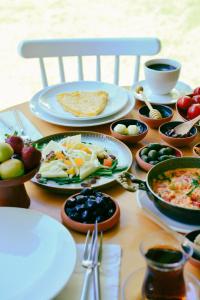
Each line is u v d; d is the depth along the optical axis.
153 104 0.89
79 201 0.57
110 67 2.34
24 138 0.77
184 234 0.53
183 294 0.42
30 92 2.11
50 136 0.75
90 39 1.06
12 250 0.50
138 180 0.60
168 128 0.79
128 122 0.80
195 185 0.60
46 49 1.05
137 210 0.59
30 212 0.54
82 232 0.54
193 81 2.16
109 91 0.93
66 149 0.70
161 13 2.83
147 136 0.79
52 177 0.63
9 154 0.54
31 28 2.63
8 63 2.39
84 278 0.47
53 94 0.92
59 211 0.59
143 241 0.45
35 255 0.49
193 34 2.60
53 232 0.51
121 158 0.70
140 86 0.96
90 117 0.81
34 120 0.85
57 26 2.65
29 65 2.38
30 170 0.55
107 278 0.47
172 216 0.55
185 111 0.84
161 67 0.94
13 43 2.50
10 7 2.90
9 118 0.85
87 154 0.68
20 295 0.44
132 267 0.49
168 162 0.63
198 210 0.52
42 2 2.96
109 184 0.63
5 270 0.47
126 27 2.65
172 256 0.43
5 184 0.54
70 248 0.48
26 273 0.47
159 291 0.42
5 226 0.53
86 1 2.99
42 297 0.43
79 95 0.89
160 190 0.59
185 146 0.75
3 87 2.16
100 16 2.80
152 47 1.07
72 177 0.64
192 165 0.64
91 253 0.49
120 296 0.45
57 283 0.44
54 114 0.82
